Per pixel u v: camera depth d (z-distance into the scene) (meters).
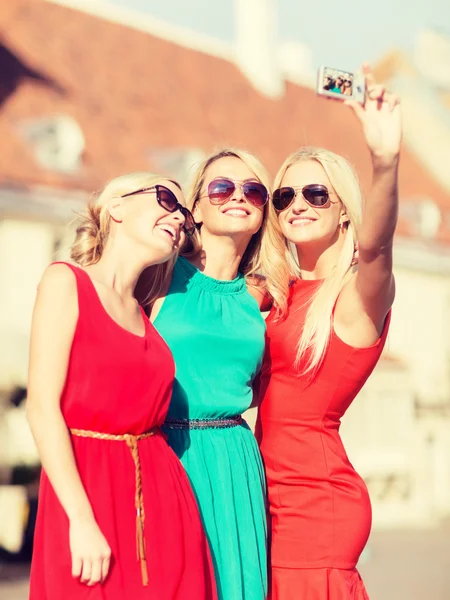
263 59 22.06
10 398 13.45
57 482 2.71
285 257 3.97
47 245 14.62
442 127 25.33
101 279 3.04
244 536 3.42
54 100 16.97
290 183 3.82
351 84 3.00
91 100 17.67
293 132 21.53
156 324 3.52
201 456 3.41
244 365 3.57
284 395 3.67
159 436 3.07
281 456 3.64
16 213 14.29
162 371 2.99
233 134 19.98
